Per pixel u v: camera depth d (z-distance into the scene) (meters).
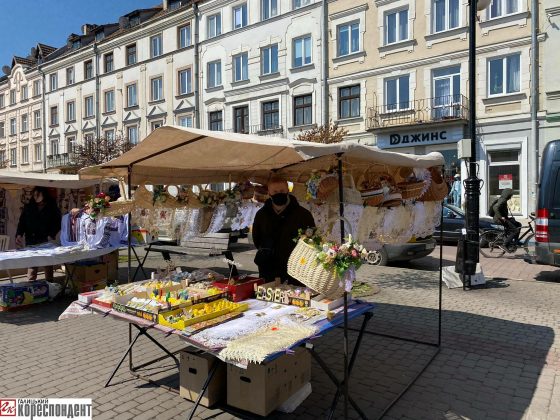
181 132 3.08
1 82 40.38
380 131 18.70
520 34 15.90
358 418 3.18
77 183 8.09
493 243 11.25
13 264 5.68
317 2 20.48
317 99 20.73
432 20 17.66
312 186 3.69
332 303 3.31
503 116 16.36
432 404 3.41
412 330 5.21
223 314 3.20
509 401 3.45
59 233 8.52
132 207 4.42
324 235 3.46
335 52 20.12
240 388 3.22
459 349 4.59
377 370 4.06
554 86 15.27
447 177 4.87
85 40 34.25
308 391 3.51
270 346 2.52
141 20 30.09
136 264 10.34
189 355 3.44
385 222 4.05
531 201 15.83
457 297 6.83
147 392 3.62
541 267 9.60
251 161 4.16
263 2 22.61
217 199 5.09
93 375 3.98
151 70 27.55
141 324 3.05
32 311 6.28
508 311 6.01
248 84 23.16
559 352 4.47
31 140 37.28
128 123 29.08
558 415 3.22
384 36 18.83
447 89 17.62
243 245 13.76
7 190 9.16
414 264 10.21
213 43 24.52
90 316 5.99
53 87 34.91
